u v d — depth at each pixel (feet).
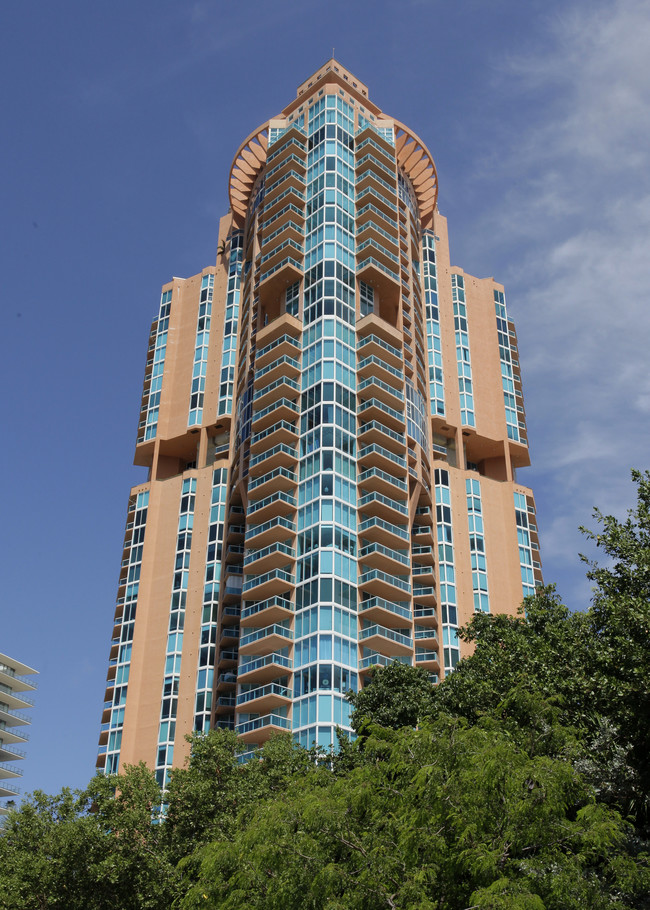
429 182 410.72
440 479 335.88
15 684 392.06
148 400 378.73
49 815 157.48
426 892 84.94
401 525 293.84
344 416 294.46
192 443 361.71
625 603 115.65
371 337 312.09
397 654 264.93
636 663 111.86
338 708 241.35
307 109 374.63
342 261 326.65
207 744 160.66
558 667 122.01
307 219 341.41
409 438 307.99
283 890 90.48
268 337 321.11
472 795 87.86
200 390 365.61
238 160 399.65
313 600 259.60
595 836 84.53
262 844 93.50
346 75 388.57
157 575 327.47
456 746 92.94
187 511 334.44
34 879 142.51
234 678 292.81
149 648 312.50
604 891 86.12
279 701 248.32
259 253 354.33
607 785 111.24
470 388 371.97
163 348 388.37
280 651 260.62
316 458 284.00
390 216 353.31
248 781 154.81
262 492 290.56
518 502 351.25
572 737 97.55
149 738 292.40
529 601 146.20
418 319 361.51
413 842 86.79
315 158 354.95
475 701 133.80
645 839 106.32
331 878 86.89
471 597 317.42
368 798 94.07
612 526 125.59
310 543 270.67
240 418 326.03
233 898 96.17
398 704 156.97
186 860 108.27
